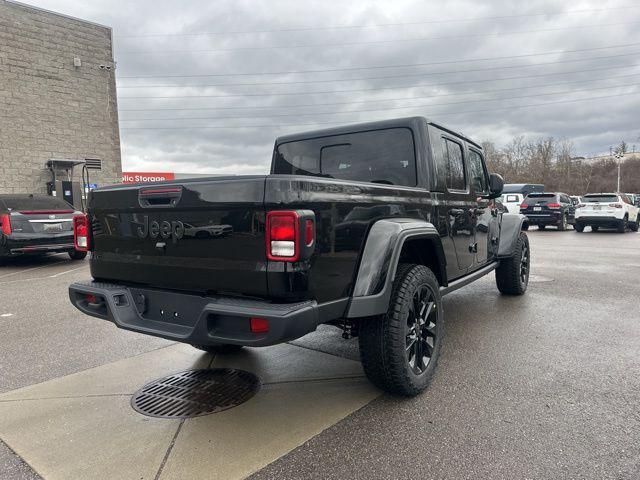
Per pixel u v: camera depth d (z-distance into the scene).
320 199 2.59
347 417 2.98
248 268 2.50
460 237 4.45
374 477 2.35
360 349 3.15
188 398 3.31
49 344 4.61
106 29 18.53
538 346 4.26
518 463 2.44
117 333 4.97
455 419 2.92
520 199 24.34
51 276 8.76
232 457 2.55
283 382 3.57
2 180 16.02
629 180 80.81
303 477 2.36
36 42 16.58
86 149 18.12
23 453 2.63
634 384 3.40
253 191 2.46
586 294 6.50
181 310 2.84
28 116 16.52
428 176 3.90
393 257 2.98
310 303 2.49
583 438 2.67
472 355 4.05
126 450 2.64
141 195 2.94
